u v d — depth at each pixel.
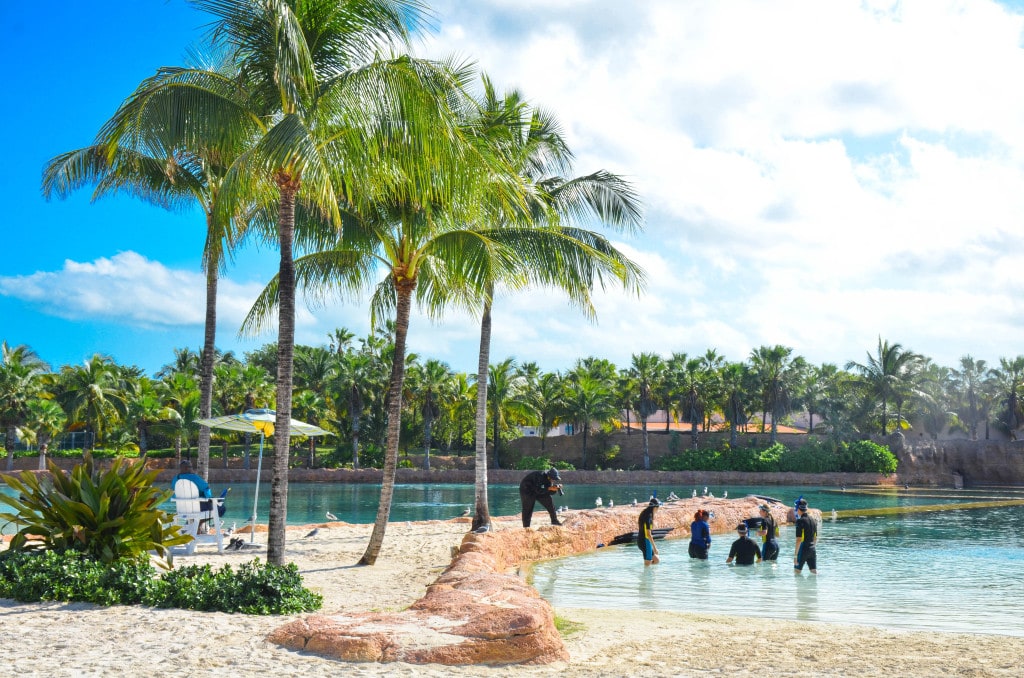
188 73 10.80
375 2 11.02
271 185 12.08
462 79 13.52
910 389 80.88
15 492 43.03
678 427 96.31
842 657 7.67
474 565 11.00
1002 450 73.56
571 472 66.06
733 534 23.53
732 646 8.20
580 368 79.94
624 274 14.52
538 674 6.52
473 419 72.88
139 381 70.56
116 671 5.94
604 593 12.56
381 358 73.75
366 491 50.47
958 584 13.68
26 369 63.16
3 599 8.78
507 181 12.15
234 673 5.96
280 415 10.98
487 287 15.29
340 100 10.65
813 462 68.94
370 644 6.67
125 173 16.95
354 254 14.27
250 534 18.73
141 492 10.31
